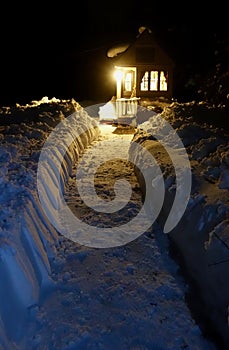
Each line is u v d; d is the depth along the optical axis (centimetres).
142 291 387
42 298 373
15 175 494
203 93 1523
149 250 462
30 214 426
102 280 404
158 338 328
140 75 1493
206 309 344
